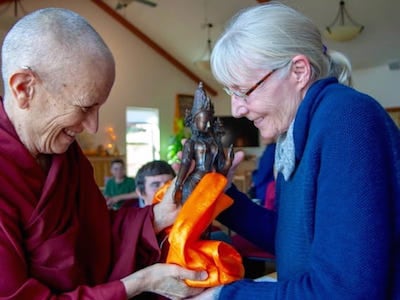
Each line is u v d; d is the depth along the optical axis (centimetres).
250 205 104
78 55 71
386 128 67
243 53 75
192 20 700
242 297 73
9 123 77
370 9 559
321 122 69
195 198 81
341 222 64
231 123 857
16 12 595
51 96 73
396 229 65
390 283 67
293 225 78
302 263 75
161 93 820
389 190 65
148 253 93
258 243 102
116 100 761
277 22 74
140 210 97
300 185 75
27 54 71
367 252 62
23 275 72
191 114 87
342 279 63
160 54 813
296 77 76
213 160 86
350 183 63
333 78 76
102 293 75
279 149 87
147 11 721
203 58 695
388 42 641
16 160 76
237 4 624
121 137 763
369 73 734
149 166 196
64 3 692
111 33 754
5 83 76
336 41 591
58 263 79
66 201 84
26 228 77
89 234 93
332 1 548
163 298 93
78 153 92
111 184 466
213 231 177
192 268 78
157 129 816
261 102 77
